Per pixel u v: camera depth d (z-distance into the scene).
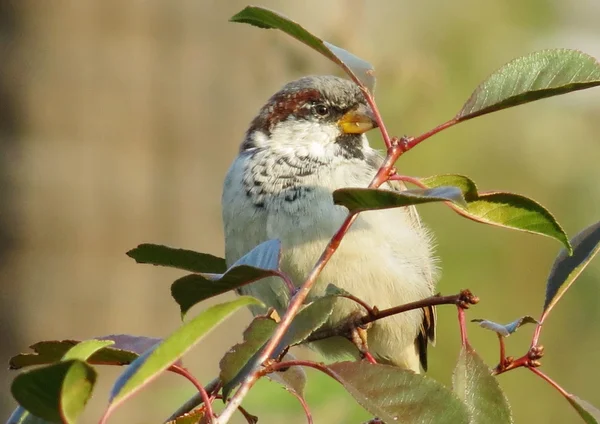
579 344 15.18
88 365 3.00
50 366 2.97
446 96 14.59
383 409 3.80
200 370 11.45
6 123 11.68
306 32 4.39
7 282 11.62
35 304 11.61
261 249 4.50
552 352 15.05
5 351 11.68
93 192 11.67
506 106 4.18
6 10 11.63
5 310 11.62
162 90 11.84
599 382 15.02
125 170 11.70
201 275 4.33
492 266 14.40
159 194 11.83
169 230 11.84
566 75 4.16
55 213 11.63
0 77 11.57
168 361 3.29
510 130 15.59
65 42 11.62
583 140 16.03
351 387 3.85
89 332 11.64
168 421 4.45
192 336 3.34
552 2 15.97
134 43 11.73
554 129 15.97
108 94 11.67
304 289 3.94
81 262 11.64
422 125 14.28
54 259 11.65
